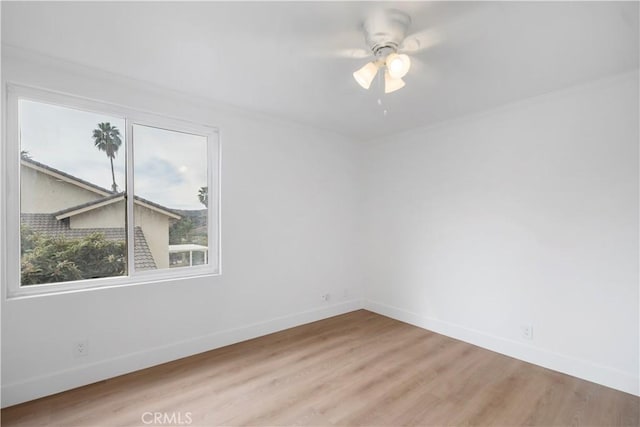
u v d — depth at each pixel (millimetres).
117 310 2395
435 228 3404
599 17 1612
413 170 3629
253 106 2947
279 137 3350
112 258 2467
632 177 2221
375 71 1804
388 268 3887
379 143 4004
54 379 2145
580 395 2193
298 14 1618
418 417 1956
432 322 3412
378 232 4008
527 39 1816
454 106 2896
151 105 2555
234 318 3025
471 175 3105
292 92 2621
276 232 3338
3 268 2016
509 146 2834
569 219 2496
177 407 2025
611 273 2307
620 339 2264
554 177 2574
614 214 2295
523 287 2738
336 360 2695
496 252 2912
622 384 2244
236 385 2287
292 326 3475
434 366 2602
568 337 2492
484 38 1809
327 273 3820
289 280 3453
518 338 2760
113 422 1876
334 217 3891
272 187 3301
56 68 2154
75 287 2293
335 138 3889
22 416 1912
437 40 1829
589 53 1971
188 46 1941
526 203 2730
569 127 2494
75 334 2227
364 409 2029
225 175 2961
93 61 2139
